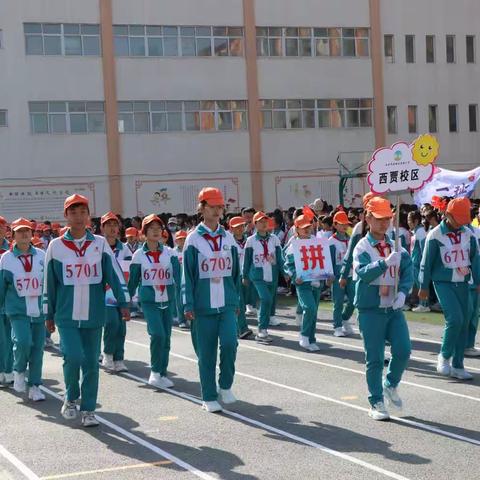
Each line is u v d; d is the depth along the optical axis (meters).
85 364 8.95
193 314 9.28
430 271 10.98
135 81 37.59
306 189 40.09
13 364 11.48
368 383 8.95
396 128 41.31
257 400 10.01
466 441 7.94
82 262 8.84
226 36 38.97
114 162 37.25
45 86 36.28
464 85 42.22
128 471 7.36
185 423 9.02
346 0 40.50
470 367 11.65
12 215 35.97
